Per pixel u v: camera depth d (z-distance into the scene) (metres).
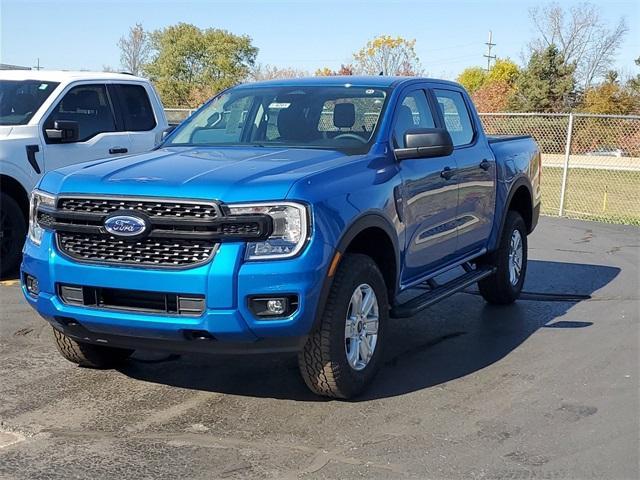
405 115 5.80
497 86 47.75
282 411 4.64
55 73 9.25
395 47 52.91
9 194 8.28
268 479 3.73
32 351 5.79
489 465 3.91
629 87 46.66
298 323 4.27
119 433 4.29
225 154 5.18
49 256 4.54
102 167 4.83
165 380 5.20
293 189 4.30
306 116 5.73
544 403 4.82
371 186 4.88
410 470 3.84
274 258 4.20
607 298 7.92
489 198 6.83
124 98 9.58
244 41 58.78
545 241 11.84
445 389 5.07
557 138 26.56
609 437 4.29
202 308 4.20
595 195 21.19
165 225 4.23
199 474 3.78
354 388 4.74
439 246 5.96
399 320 6.97
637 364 5.66
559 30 54.59
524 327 6.73
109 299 4.43
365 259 4.79
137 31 51.88
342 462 3.93
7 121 8.55
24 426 4.37
